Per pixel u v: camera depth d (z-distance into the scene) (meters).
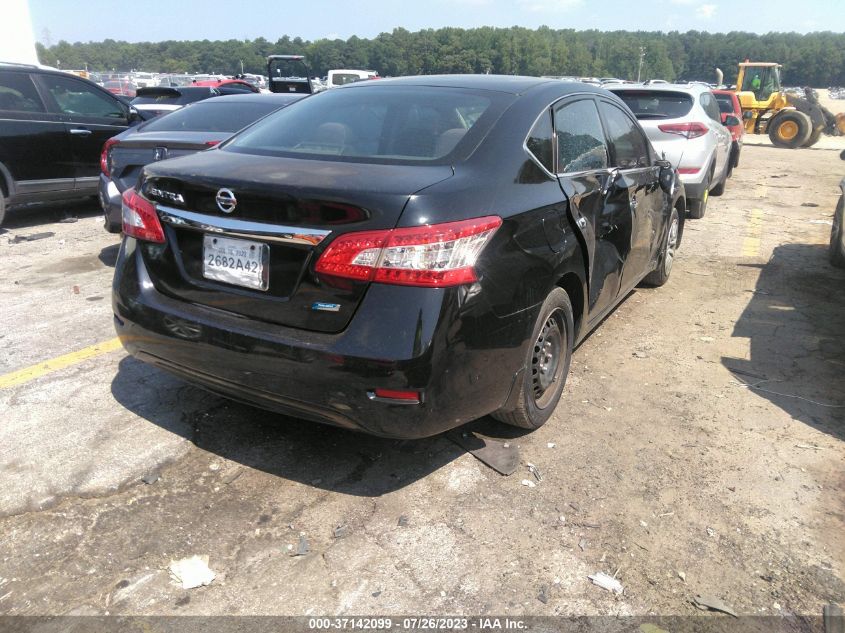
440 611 2.29
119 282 3.06
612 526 2.72
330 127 3.21
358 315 2.44
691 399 3.80
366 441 3.29
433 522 2.72
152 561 2.49
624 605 2.33
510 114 3.13
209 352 2.71
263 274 2.60
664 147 8.22
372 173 2.65
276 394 2.61
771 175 14.04
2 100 7.40
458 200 2.55
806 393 3.90
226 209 2.63
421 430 2.53
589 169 3.64
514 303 2.74
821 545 2.64
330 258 2.45
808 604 2.35
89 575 2.41
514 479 3.01
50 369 3.98
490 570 2.48
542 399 3.35
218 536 2.62
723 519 2.78
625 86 8.78
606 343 4.60
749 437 3.41
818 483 3.03
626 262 4.21
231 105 6.70
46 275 5.91
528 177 2.99
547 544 2.61
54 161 7.85
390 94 3.42
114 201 5.74
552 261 3.00
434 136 2.99
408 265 2.39
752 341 4.68
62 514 2.72
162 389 3.76
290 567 2.47
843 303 5.54
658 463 3.16
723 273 6.38
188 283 2.82
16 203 7.70
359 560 2.52
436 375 2.45
